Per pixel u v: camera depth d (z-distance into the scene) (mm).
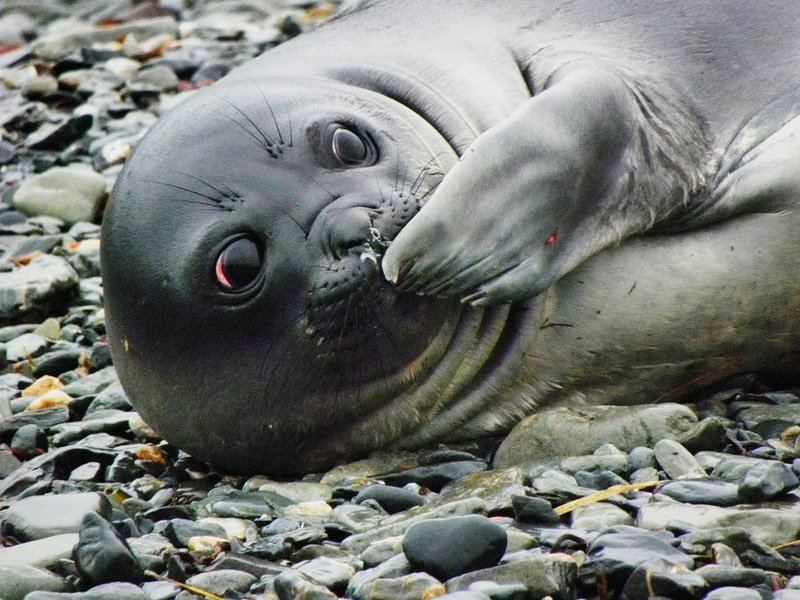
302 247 20203
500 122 20406
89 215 35312
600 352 21922
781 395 22188
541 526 18172
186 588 17125
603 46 23750
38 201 35438
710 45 23766
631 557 16234
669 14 24188
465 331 21438
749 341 22125
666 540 16953
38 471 22031
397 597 16094
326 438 21797
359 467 21641
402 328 20609
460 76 22969
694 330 21875
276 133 20922
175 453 23156
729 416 21859
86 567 17078
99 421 23891
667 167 21891
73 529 18906
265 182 20484
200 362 20984
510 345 21812
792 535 17141
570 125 20531
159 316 20875
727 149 22672
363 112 21484
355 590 16484
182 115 21734
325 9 51500
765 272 21734
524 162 20031
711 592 15516
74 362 27625
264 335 20656
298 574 16844
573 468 19922
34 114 42344
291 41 25125
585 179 20672
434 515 18641
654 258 21781
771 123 22812
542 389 22188
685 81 23328
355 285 20000
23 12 57625
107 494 21156
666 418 20438
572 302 21672
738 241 21812
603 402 22391
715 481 18719
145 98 42438
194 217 20578
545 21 24328
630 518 18078
